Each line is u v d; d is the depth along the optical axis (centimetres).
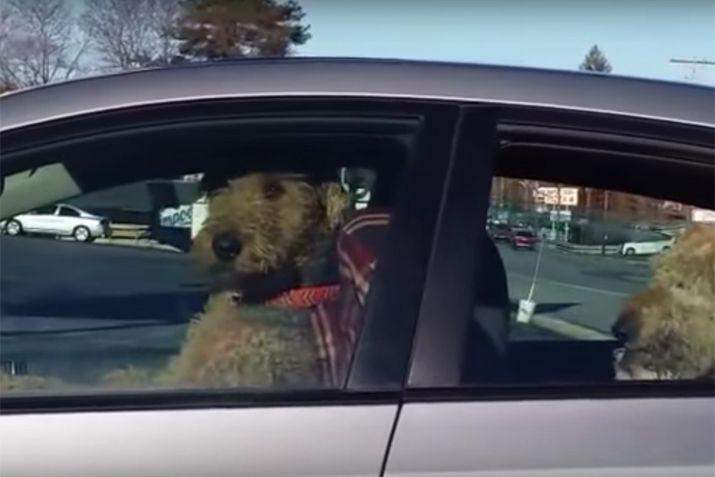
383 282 226
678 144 240
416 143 235
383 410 217
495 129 237
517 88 242
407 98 239
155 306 233
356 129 237
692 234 248
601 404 222
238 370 227
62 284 232
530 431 218
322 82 240
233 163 238
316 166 238
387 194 234
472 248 229
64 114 232
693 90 250
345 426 215
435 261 227
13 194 230
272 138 237
